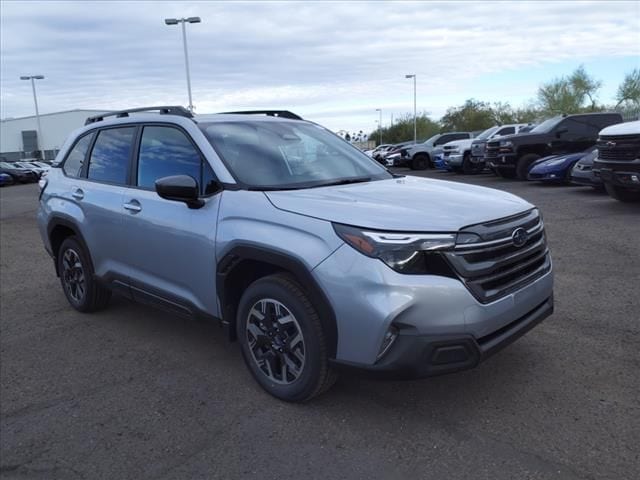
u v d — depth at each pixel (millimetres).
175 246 3758
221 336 4559
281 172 3717
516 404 3199
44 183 5438
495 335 2979
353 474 2656
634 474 2543
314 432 3025
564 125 15609
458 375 3588
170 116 4137
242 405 3361
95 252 4684
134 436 3105
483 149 18828
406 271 2721
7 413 3445
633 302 4789
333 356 2945
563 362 3689
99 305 5180
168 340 4512
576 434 2871
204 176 3680
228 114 4348
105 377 3877
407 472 2646
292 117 4914
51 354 4340
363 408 3244
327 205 3061
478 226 2865
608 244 7031
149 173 4152
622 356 3734
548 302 3451
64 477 2779
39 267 7652
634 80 54156
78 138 5238
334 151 4328
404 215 2875
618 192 9781
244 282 3553
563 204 10664
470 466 2660
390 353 2758
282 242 3047
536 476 2562
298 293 3070
